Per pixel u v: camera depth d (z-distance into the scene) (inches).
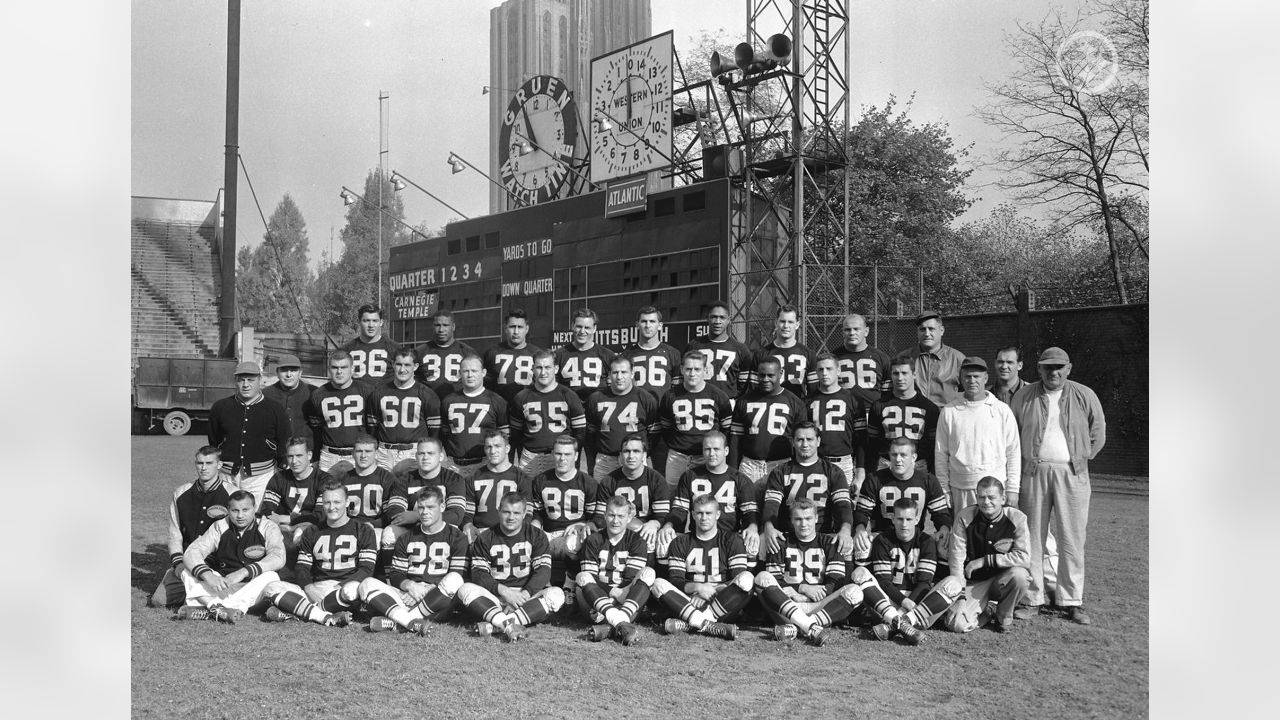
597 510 302.4
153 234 1230.3
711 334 357.4
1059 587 286.0
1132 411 573.0
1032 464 288.7
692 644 259.6
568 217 666.2
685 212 578.6
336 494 286.7
